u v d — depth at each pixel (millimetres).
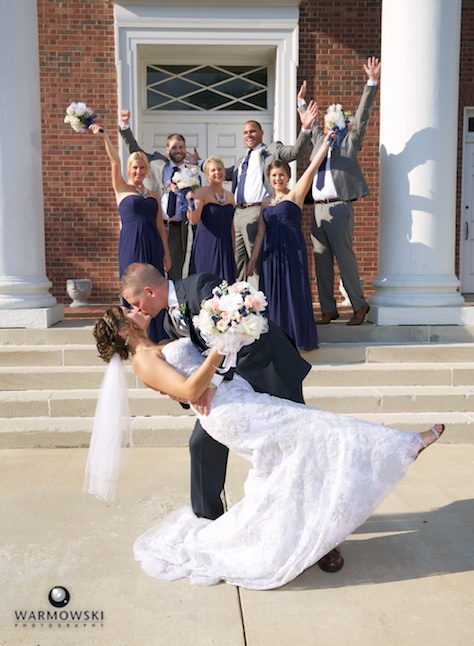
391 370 5617
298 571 2902
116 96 8672
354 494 2879
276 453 2977
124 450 3320
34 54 6281
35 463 4602
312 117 6043
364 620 2674
